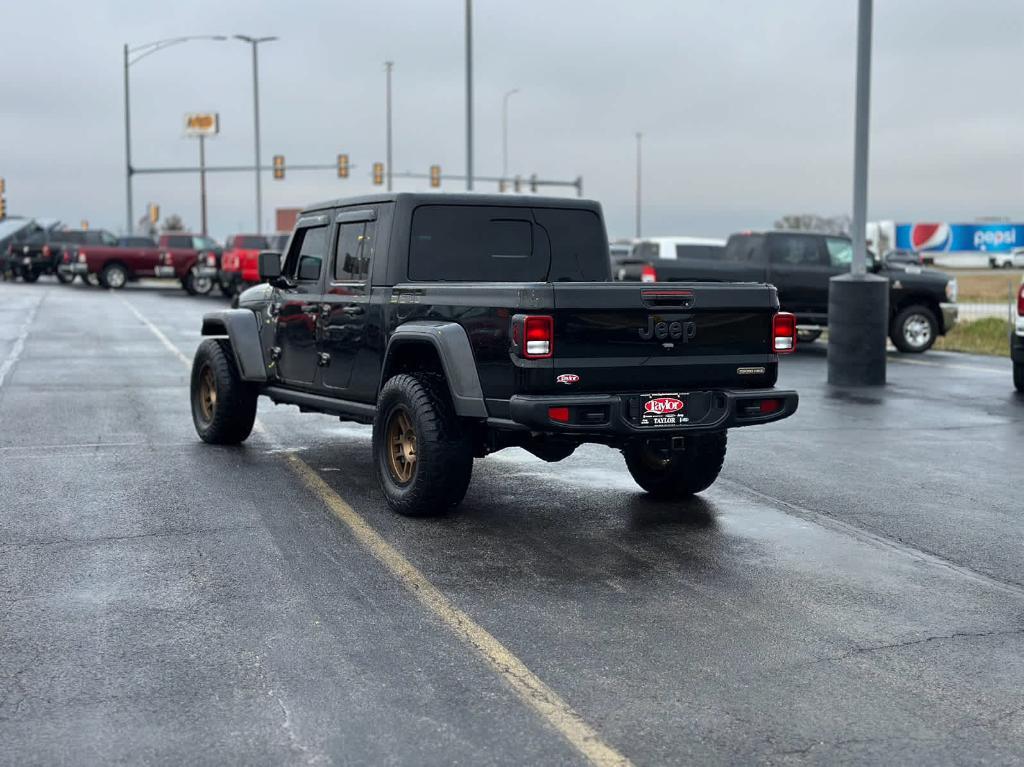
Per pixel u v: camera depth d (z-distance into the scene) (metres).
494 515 7.80
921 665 5.00
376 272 8.30
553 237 8.77
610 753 4.10
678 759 4.05
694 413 7.21
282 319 9.59
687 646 5.21
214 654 5.08
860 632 5.44
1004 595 6.06
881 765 4.02
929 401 14.18
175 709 4.48
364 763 4.02
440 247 8.34
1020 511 8.06
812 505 8.21
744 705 4.54
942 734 4.29
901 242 84.12
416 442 7.48
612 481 9.06
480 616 5.62
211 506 7.98
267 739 4.21
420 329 7.51
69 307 33.47
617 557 6.74
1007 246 82.81
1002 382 16.36
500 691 4.66
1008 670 4.96
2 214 61.50
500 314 6.98
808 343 23.86
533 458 10.12
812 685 4.76
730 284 7.34
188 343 21.56
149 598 5.89
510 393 6.93
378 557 6.69
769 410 7.43
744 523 7.63
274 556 6.70
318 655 5.07
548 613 5.68
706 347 7.26
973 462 9.97
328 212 9.09
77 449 10.27
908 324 21.47
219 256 42.19
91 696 4.61
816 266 21.77
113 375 16.27
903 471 9.54
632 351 7.03
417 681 4.77
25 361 18.14
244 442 10.71
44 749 4.12
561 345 6.84
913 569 6.55
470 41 32.03
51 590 6.03
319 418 12.30
